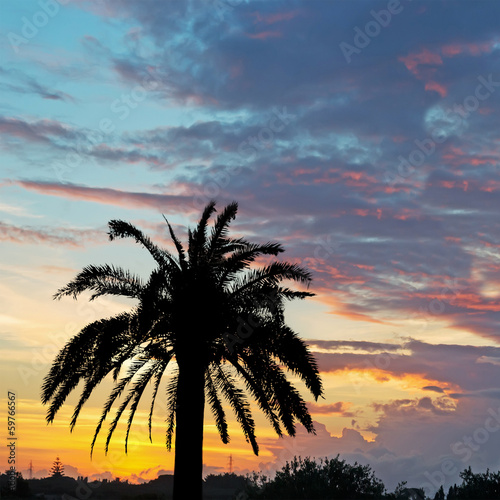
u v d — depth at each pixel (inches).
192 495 824.3
